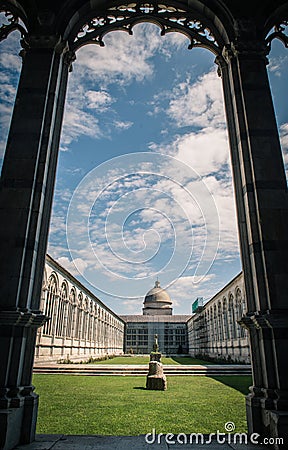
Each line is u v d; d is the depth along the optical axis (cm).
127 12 935
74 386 1455
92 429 673
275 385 590
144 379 1805
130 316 8012
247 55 834
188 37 936
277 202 696
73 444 553
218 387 1422
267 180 713
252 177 721
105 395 1168
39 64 796
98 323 4884
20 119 741
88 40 912
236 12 884
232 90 831
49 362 2720
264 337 614
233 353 3512
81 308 3803
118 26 929
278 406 560
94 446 542
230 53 852
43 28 831
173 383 1592
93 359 4016
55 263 2742
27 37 820
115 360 4369
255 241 680
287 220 684
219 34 919
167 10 973
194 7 939
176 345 7488
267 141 745
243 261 709
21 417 566
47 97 773
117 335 6888
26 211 666
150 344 7544
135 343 7612
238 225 741
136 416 801
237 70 831
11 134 726
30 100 759
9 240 646
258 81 805
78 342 3653
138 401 1030
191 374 2080
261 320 611
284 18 892
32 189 685
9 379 573
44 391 1278
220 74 925
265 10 892
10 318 582
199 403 993
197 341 5791
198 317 5756
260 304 638
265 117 768
